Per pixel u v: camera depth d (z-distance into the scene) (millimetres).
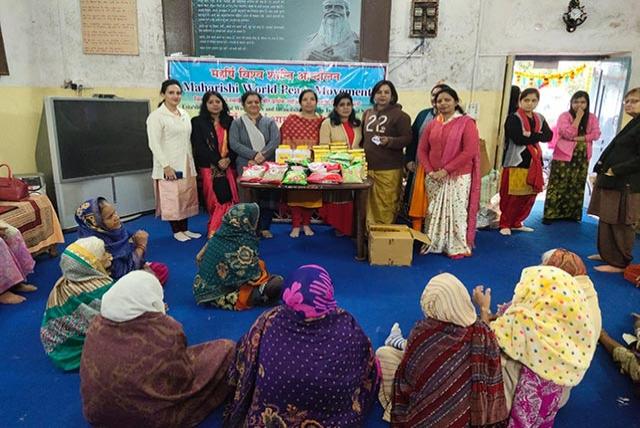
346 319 1607
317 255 3686
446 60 4793
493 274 3350
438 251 3770
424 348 1576
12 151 4199
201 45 4723
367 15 4633
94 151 4363
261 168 3541
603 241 3385
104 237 2646
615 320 2672
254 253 2680
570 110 4637
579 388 2047
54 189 4414
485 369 1525
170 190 3891
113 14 4652
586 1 4641
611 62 4898
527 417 1604
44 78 4617
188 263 3484
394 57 4797
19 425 1783
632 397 1993
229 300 2686
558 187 4684
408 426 1595
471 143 3529
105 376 1569
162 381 1640
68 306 2145
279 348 1536
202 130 3951
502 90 4855
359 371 1607
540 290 1626
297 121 4113
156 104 4902
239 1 4617
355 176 3453
